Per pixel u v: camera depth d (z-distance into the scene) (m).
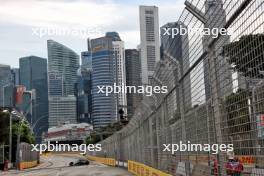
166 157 14.78
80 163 67.62
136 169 28.23
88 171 39.94
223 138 6.78
